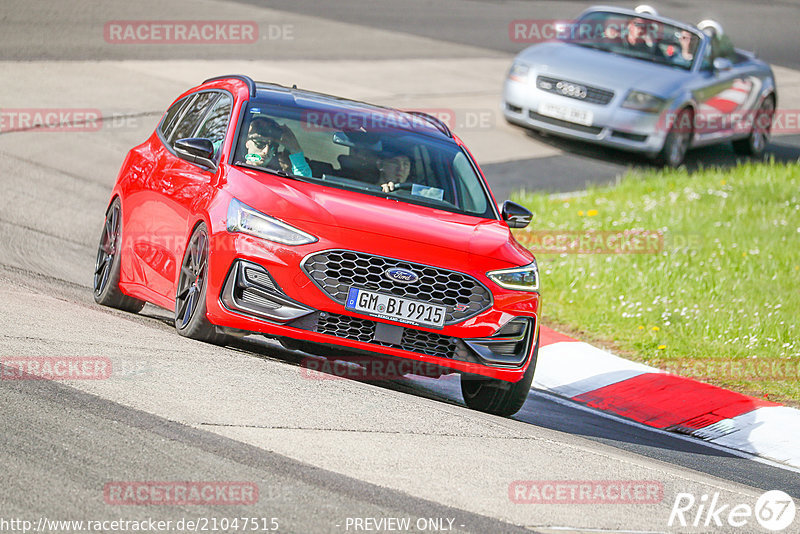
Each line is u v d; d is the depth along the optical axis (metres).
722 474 24.47
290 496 16.48
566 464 20.73
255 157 26.78
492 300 24.64
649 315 38.38
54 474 16.20
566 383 32.22
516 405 26.12
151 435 18.17
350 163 27.48
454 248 24.81
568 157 63.94
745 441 28.69
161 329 27.28
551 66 64.56
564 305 39.66
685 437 28.56
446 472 18.73
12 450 16.86
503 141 65.00
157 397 20.08
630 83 63.28
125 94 61.38
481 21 104.88
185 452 17.62
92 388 20.09
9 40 69.00
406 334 24.20
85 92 60.62
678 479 21.44
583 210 52.16
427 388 28.62
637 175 60.97
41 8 79.69
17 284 30.31
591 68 64.38
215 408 19.92
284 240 23.81
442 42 91.31
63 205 43.25
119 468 16.70
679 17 124.62
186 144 26.72
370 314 23.83
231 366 23.05
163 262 27.31
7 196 42.81
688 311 38.81
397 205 26.31
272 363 24.28
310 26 89.00
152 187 28.81
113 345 23.42
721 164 68.75
